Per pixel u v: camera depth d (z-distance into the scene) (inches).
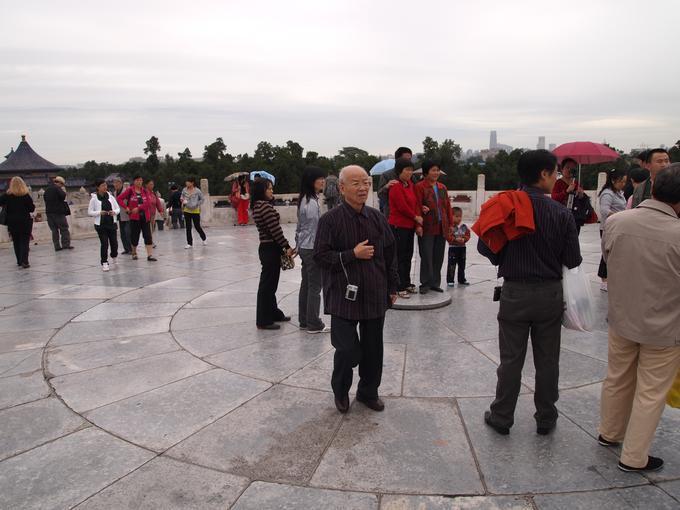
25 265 386.9
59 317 244.8
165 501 104.6
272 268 211.6
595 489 105.9
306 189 201.9
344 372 137.8
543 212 115.4
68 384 164.7
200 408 145.6
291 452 121.7
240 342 202.1
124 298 280.2
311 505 102.5
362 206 135.6
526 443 123.8
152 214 442.6
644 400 107.1
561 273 119.5
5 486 110.7
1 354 194.4
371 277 132.3
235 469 115.3
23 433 133.3
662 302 102.0
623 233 106.3
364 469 114.2
